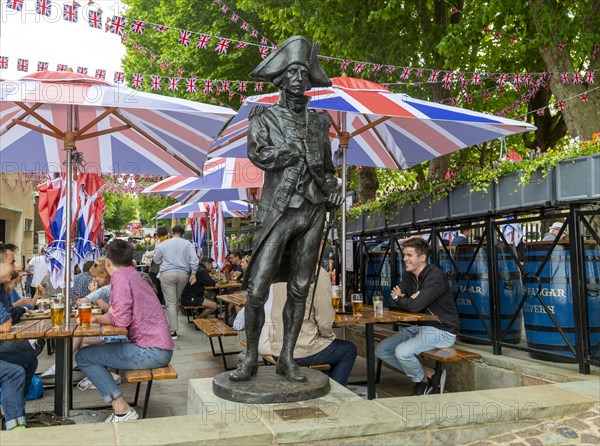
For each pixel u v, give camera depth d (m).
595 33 9.08
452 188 6.12
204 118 5.82
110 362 4.57
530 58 12.77
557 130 14.45
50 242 7.54
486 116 5.73
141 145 6.76
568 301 4.83
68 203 4.93
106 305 6.43
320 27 11.54
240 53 15.15
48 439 2.94
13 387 4.09
